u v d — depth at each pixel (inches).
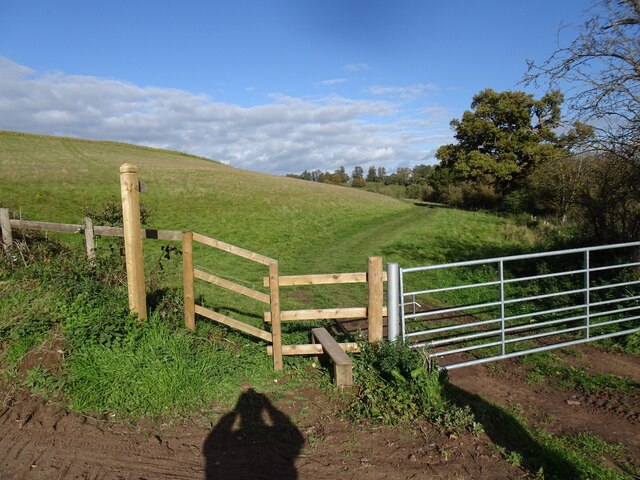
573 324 313.1
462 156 2038.6
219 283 226.5
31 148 2197.3
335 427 173.0
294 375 214.8
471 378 229.8
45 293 227.1
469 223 1307.8
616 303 330.3
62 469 141.6
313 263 686.5
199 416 175.9
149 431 164.4
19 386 179.6
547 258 505.7
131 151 2942.9
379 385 202.2
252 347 235.8
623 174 401.4
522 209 1413.6
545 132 416.8
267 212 1317.7
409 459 154.7
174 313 243.4
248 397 192.5
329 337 231.6
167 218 1152.8
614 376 230.5
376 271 221.3
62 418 167.2
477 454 158.7
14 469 140.1
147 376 185.6
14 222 294.2
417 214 1631.4
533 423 184.5
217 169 2442.2
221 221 1160.2
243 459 151.8
